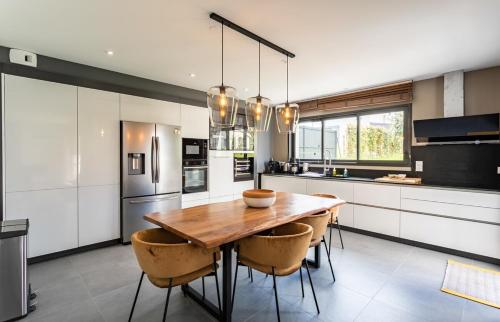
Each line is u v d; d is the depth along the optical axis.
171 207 4.06
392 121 4.25
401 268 2.84
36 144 2.93
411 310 2.07
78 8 2.04
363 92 4.45
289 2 1.95
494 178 3.17
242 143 5.31
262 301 2.20
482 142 3.25
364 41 2.62
